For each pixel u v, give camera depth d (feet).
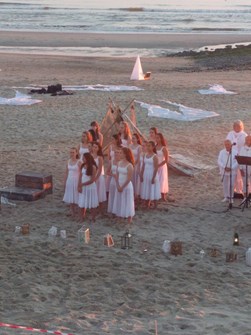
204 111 100.89
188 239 49.90
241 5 462.60
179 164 69.67
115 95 117.29
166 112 99.60
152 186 56.24
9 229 51.55
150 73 143.33
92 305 36.65
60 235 49.85
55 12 377.30
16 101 108.99
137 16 350.84
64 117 98.43
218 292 39.24
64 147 79.77
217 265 44.32
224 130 89.86
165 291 39.09
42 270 42.42
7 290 38.78
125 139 59.36
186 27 291.99
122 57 191.31
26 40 236.02
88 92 120.78
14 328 32.76
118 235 50.57
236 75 146.92
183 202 59.36
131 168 52.47
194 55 193.06
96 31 270.26
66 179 54.75
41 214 55.36
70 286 39.63
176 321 34.45
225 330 33.22
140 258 45.47
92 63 173.06
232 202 58.90
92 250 46.88
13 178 65.46
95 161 53.72
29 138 84.99
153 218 54.75
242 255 46.47
